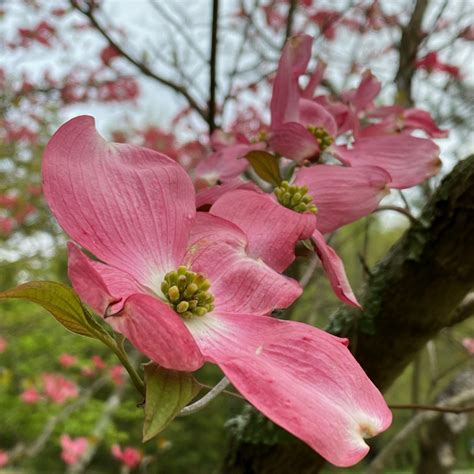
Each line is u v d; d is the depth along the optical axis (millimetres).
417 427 431
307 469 251
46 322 1114
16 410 985
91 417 945
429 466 486
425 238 224
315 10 688
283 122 226
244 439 258
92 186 148
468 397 472
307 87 254
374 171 194
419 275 228
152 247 153
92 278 117
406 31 456
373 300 238
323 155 223
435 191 228
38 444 929
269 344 134
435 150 216
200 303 150
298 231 167
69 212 142
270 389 118
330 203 192
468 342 564
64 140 147
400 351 240
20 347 1085
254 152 207
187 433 1769
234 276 157
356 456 112
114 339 132
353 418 119
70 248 117
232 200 171
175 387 122
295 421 114
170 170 160
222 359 128
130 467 583
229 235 162
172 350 119
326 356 129
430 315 233
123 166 154
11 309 1163
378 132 254
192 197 162
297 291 157
